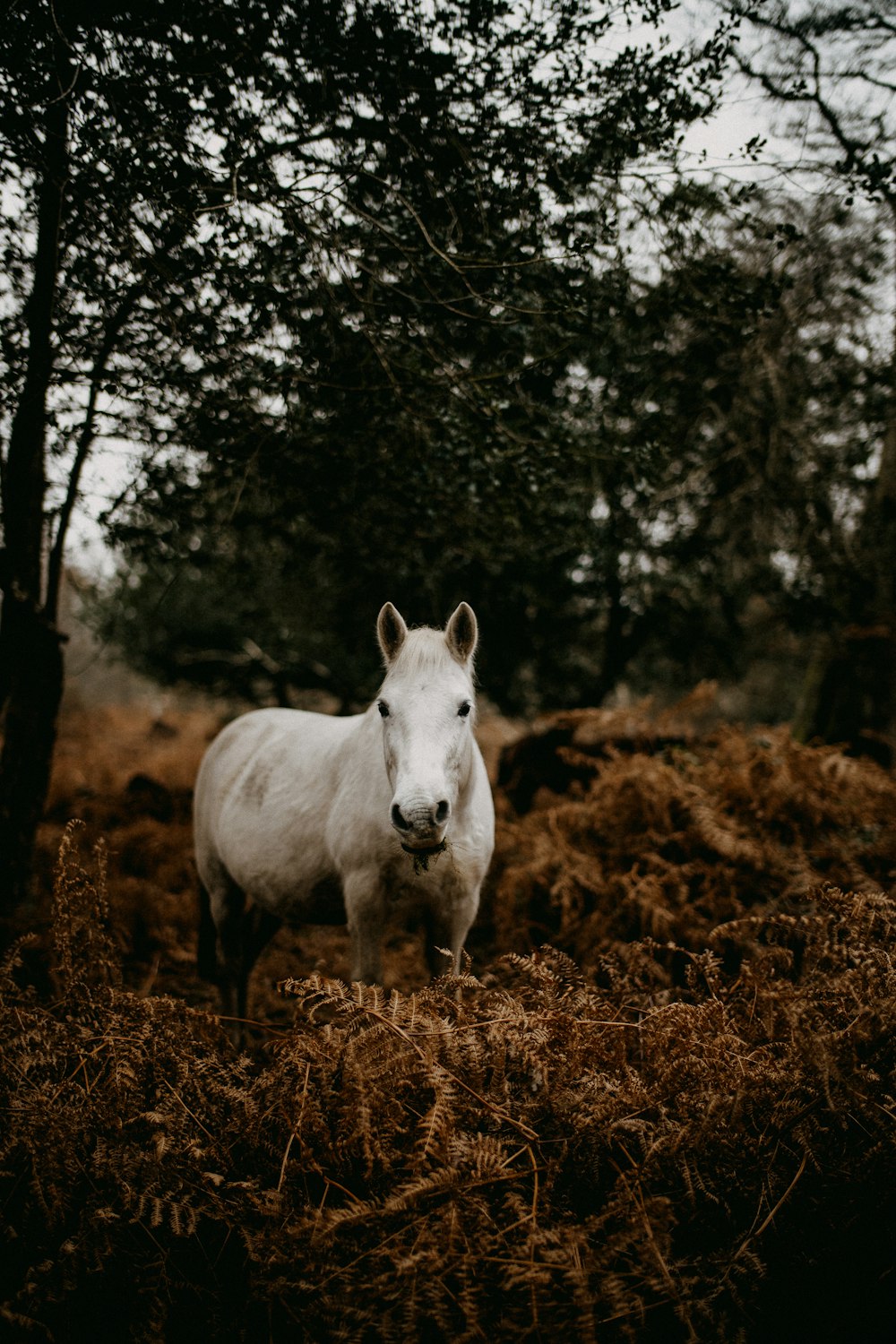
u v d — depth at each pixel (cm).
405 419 353
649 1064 191
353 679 977
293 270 301
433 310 320
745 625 799
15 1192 177
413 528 436
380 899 274
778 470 547
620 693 1237
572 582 694
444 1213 144
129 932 403
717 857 369
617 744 528
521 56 287
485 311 320
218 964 362
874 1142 168
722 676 837
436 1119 154
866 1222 163
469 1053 173
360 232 310
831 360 532
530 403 355
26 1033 197
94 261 293
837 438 583
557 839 417
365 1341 144
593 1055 187
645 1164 158
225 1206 163
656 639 824
